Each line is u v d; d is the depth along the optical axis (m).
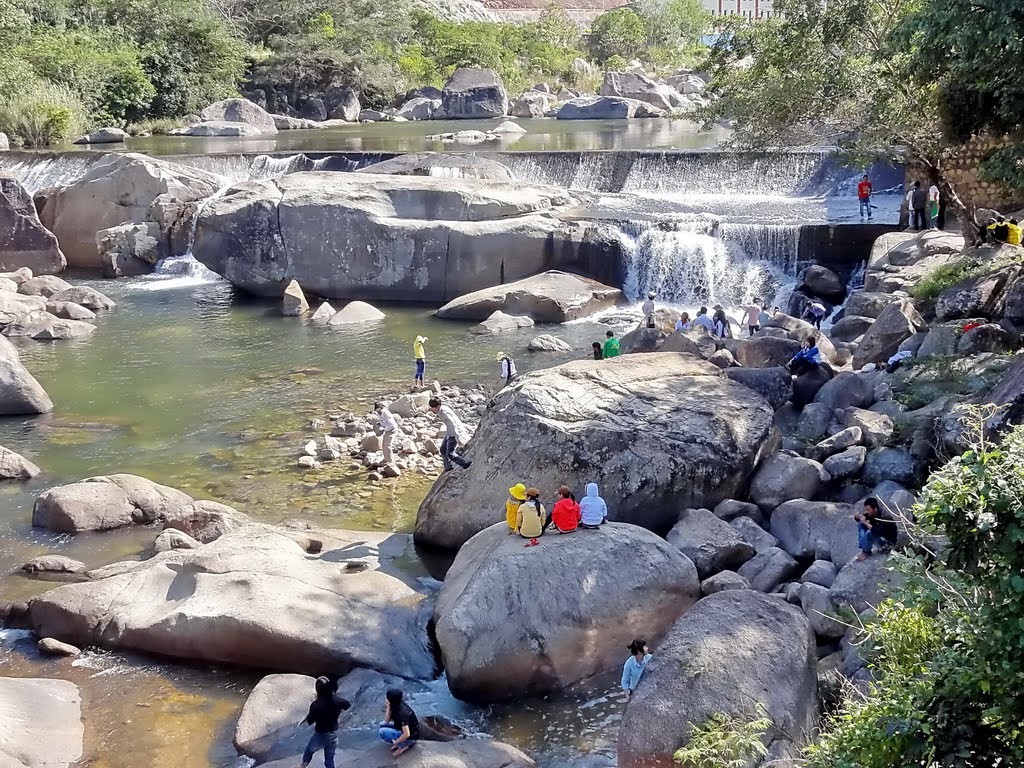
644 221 31.89
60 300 32.25
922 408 16.12
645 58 98.62
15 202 36.75
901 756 7.15
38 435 21.78
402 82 74.94
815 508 14.59
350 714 11.78
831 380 18.14
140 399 24.06
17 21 56.19
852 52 23.59
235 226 33.50
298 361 26.81
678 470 15.31
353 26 75.06
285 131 61.19
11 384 22.89
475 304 30.22
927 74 18.66
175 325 30.67
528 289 29.98
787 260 30.20
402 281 32.78
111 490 17.53
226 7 76.44
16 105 51.41
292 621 13.02
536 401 15.97
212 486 18.91
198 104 63.00
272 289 33.78
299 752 11.06
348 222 32.78
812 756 7.96
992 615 6.70
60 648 13.41
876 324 20.33
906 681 7.84
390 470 19.30
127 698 12.45
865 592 12.30
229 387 24.77
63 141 53.00
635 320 29.61
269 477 19.28
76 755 11.27
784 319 23.72
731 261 30.62
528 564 12.80
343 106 69.69
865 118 23.45
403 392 23.91
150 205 37.75
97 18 63.16
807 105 23.84
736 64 27.11
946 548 6.84
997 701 6.81
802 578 13.60
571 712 12.00
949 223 28.42
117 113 58.06
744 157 28.00
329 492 18.56
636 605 12.91
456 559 14.30
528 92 75.06
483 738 11.42
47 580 15.36
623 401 16.25
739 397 16.72
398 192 33.59
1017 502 6.28
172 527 17.00
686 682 10.05
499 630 12.27
